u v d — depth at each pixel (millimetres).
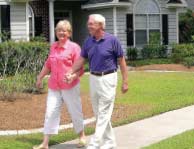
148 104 12734
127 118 10625
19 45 18797
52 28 26000
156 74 20891
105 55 7570
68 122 10422
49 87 8227
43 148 8062
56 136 8898
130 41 27453
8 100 12242
